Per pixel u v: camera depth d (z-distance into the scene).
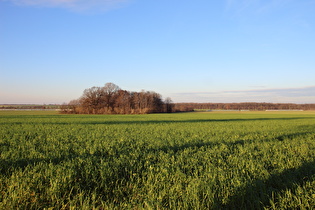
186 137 14.80
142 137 14.47
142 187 5.58
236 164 7.57
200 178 5.93
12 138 13.22
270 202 4.59
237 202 4.85
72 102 76.25
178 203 4.64
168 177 6.23
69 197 4.96
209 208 4.59
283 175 6.25
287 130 20.27
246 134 17.05
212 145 11.48
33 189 5.28
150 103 98.50
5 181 5.73
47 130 18.66
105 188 5.50
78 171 6.67
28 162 7.57
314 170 6.72
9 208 4.45
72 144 11.65
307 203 4.59
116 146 10.81
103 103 82.31
